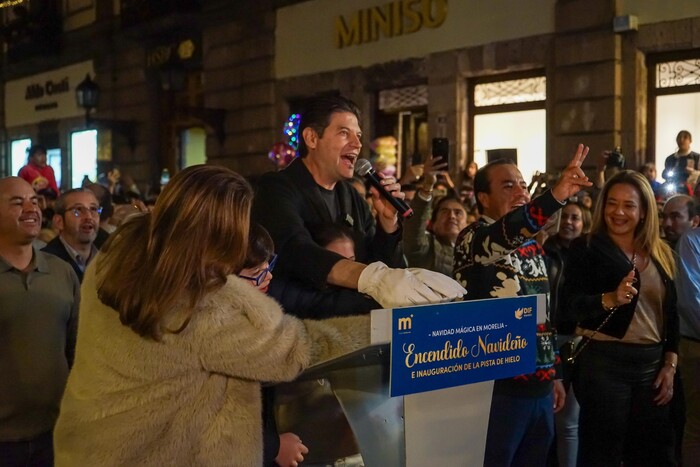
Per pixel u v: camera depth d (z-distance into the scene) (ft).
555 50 32.40
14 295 10.47
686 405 14.73
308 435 7.26
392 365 6.81
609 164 21.30
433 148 14.32
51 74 68.23
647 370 12.39
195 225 6.22
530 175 34.53
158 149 56.90
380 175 9.62
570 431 14.82
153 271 6.15
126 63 58.95
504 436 10.56
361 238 9.71
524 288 10.84
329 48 42.45
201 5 51.19
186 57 53.01
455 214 16.55
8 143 75.41
